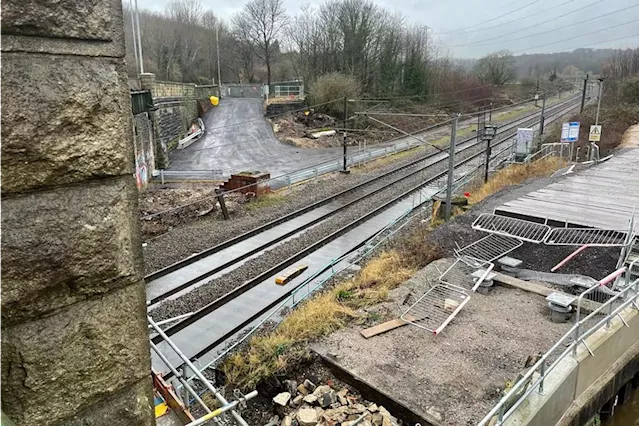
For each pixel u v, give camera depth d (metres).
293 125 50.88
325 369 9.08
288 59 79.25
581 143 35.09
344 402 8.12
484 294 11.59
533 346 9.29
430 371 8.65
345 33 60.72
